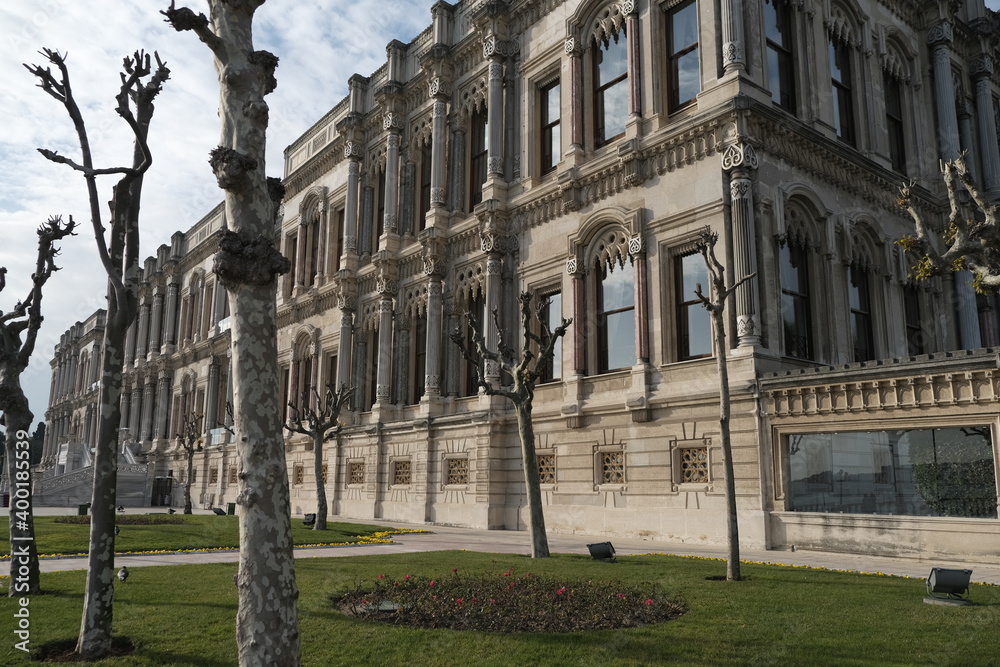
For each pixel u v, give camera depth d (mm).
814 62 25281
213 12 8203
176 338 68250
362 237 40438
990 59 34375
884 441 18156
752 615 10148
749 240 21281
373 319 38844
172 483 60906
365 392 38844
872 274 26172
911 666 7688
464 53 34531
